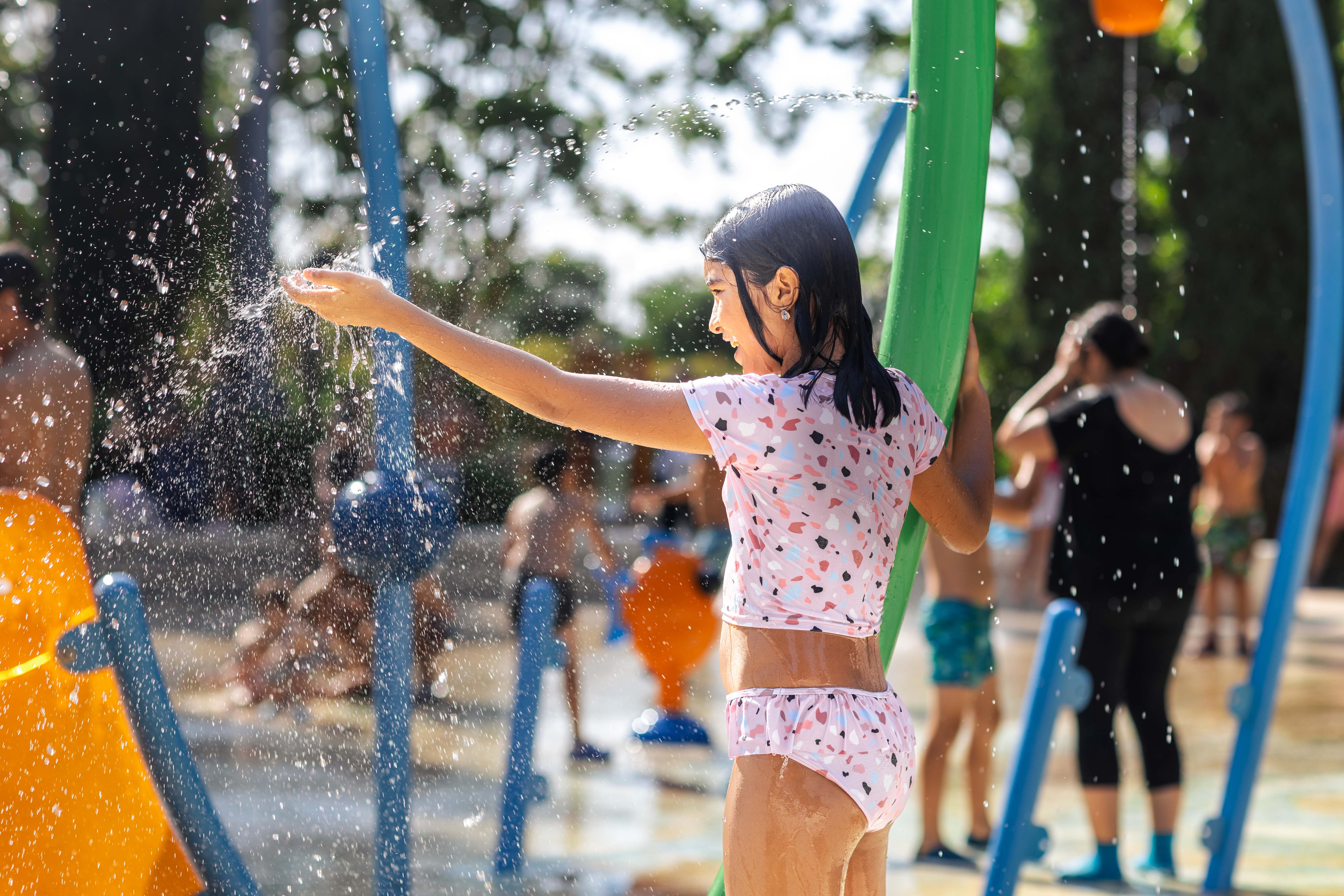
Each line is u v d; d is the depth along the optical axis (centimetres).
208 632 752
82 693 347
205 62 1023
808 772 210
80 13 966
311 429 405
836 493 216
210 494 436
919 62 278
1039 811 619
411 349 391
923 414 237
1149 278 2033
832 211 228
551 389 220
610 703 885
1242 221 1970
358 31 410
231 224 411
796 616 217
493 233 654
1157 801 509
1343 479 1577
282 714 750
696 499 801
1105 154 2027
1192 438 501
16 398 365
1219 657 1149
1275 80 1952
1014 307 2100
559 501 760
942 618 527
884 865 236
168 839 354
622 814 573
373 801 548
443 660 818
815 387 221
